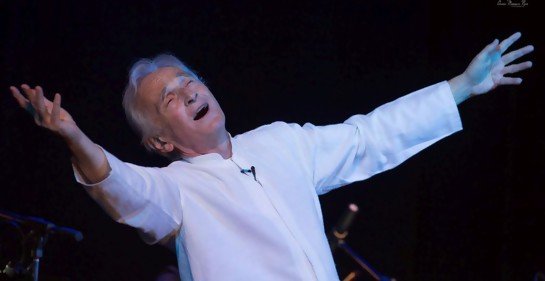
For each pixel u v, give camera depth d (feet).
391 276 52.80
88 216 51.37
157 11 52.80
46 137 51.44
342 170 26.17
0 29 50.93
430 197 52.13
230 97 53.36
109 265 51.21
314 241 22.95
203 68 53.11
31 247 33.09
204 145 24.61
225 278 21.74
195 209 22.43
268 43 53.88
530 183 48.01
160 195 21.58
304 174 24.61
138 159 52.11
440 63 52.01
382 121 26.55
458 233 51.08
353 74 54.13
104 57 52.26
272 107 53.62
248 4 53.83
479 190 50.47
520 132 48.29
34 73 51.37
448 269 51.16
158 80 25.12
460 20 50.88
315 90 53.93
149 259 51.52
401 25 53.98
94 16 52.21
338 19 54.29
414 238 52.80
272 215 22.85
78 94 51.90
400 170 53.72
